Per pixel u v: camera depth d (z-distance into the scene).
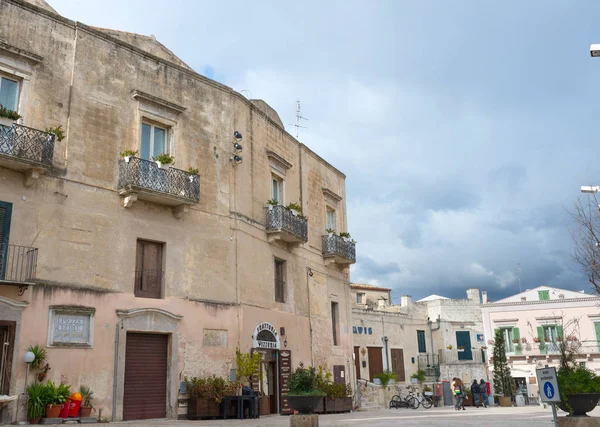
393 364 41.00
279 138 25.23
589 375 12.66
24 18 16.47
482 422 16.25
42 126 16.27
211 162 20.70
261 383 20.77
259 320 21.25
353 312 38.19
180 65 22.14
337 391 23.31
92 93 17.64
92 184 17.08
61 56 17.11
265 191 23.41
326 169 29.66
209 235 19.98
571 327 45.44
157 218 18.53
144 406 17.03
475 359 46.50
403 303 45.16
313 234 27.05
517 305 47.09
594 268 18.67
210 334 19.11
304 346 24.30
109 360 16.28
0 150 14.72
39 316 15.12
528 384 45.03
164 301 18.06
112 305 16.72
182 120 20.00
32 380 14.67
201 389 17.52
